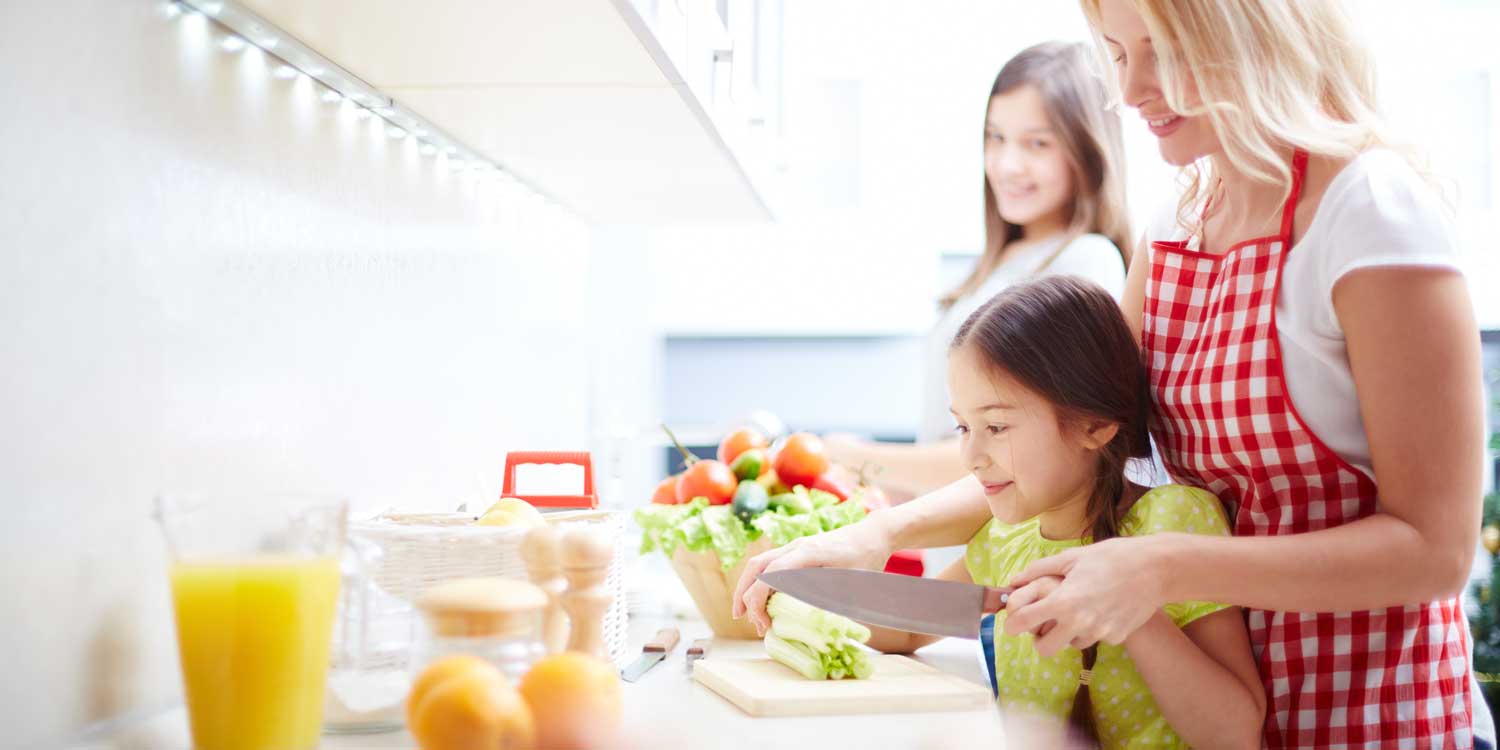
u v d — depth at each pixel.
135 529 0.76
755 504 1.29
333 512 0.70
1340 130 0.98
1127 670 1.07
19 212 0.66
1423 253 0.89
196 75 0.83
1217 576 0.88
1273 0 0.96
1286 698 1.02
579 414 2.00
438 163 1.33
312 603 0.68
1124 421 1.09
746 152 1.54
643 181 1.62
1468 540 0.89
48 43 0.68
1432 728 0.99
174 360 0.80
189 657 0.66
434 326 1.32
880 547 1.18
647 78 1.08
